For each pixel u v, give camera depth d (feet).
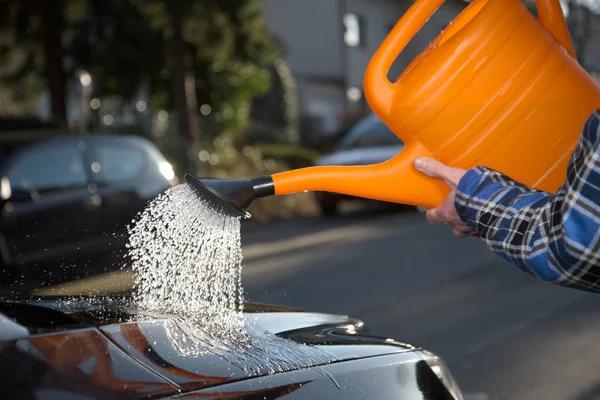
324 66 99.96
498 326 17.76
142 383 4.62
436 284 22.44
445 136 6.27
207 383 4.80
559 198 5.26
